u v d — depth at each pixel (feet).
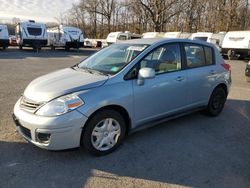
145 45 15.53
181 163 12.98
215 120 19.02
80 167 12.39
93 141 13.02
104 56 16.24
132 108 14.02
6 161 12.69
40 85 13.29
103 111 13.00
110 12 172.86
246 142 15.57
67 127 12.00
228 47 79.20
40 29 86.69
